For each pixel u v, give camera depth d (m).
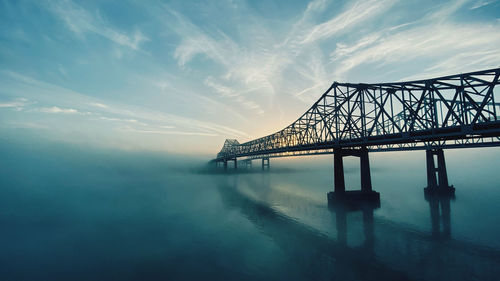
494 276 22.73
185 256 29.44
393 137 39.66
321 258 27.86
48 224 45.47
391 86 40.31
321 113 61.88
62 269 26.83
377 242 32.19
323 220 43.69
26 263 28.50
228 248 31.72
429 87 32.81
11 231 41.03
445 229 36.69
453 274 23.34
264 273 24.66
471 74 27.75
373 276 23.47
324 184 109.31
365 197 52.78
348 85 51.91
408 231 36.12
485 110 27.12
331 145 56.00
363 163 55.09
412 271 24.17
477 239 32.34
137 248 32.50
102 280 24.28
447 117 30.30
